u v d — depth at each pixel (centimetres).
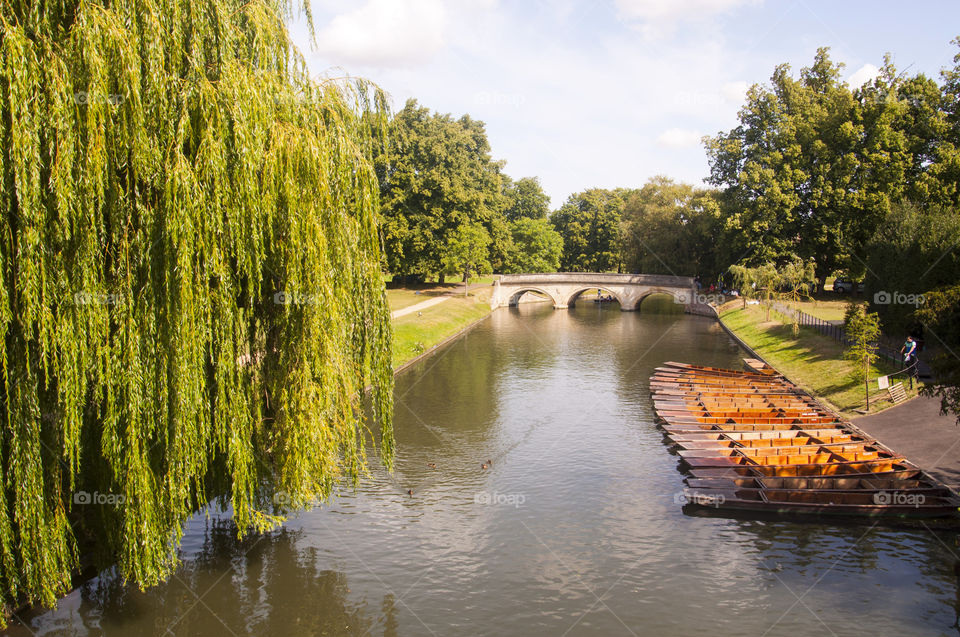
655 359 5134
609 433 3186
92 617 1655
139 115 1334
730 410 3359
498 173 10256
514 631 1641
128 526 1383
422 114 8381
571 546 2064
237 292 1580
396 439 3084
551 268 10900
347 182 1758
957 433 2742
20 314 1258
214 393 1580
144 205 1387
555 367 4822
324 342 1634
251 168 1489
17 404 1266
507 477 2620
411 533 2142
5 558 1278
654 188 9181
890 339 4281
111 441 1358
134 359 1361
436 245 8006
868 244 4922
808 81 7325
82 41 1274
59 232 1273
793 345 4866
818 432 2897
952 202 5691
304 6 1855
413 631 1641
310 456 1619
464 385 4228
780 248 6844
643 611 1728
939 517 2130
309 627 1644
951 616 1672
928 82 6297
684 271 8906
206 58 1559
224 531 2109
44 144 1275
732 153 7244
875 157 6191
